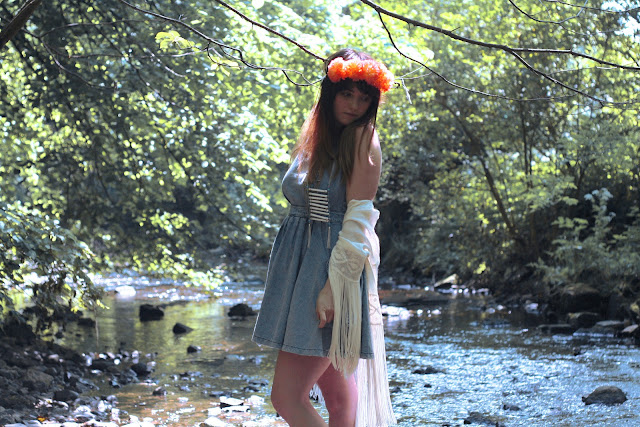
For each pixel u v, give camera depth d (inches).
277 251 114.5
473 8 417.7
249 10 278.4
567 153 416.8
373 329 115.5
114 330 321.7
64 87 267.9
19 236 199.6
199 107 284.7
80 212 290.7
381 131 501.0
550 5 336.5
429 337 301.9
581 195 444.1
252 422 170.2
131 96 291.3
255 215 316.5
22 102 308.8
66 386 205.6
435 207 544.1
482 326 335.9
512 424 169.2
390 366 241.0
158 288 526.0
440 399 195.2
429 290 523.8
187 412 181.9
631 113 376.8
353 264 108.3
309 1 333.1
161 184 300.0
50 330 301.0
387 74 112.2
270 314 112.7
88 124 281.4
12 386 193.3
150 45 267.1
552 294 385.1
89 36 271.0
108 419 174.7
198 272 309.9
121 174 291.7
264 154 300.5
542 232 461.4
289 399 110.4
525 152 443.2
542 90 413.4
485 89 445.7
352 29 328.2
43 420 169.8
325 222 112.2
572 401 190.7
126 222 304.8
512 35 413.4
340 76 110.9
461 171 506.3
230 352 270.4
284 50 291.7
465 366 239.9
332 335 107.8
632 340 292.0
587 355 257.8
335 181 112.1
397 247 651.5
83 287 217.8
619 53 343.9
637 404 185.2
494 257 482.9
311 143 115.0
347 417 117.6
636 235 382.3
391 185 604.7
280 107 329.7
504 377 221.9
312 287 110.1
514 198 459.2
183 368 240.4
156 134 294.8
